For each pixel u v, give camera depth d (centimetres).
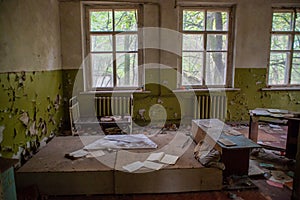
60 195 254
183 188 260
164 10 489
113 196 254
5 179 180
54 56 441
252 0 502
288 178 292
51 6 427
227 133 316
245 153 286
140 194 258
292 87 546
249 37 516
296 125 336
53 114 432
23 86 314
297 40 534
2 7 266
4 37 269
